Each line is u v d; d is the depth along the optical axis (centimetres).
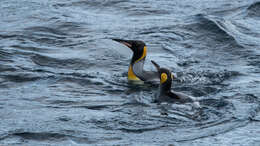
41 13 3080
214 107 1489
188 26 2767
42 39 2533
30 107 1497
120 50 2375
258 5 3272
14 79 1834
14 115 1405
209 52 2372
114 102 1576
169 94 1566
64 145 1181
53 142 1200
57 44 2456
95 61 2186
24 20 2909
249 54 2317
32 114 1420
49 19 2939
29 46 2369
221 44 2494
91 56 2259
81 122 1350
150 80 1898
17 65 2027
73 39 2558
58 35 2639
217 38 2575
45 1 3481
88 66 2116
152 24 2867
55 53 2286
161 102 1538
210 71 2025
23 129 1279
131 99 1614
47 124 1324
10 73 1900
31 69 1988
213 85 1806
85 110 1476
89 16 3088
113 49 2375
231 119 1376
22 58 2152
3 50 2239
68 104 1545
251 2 3412
